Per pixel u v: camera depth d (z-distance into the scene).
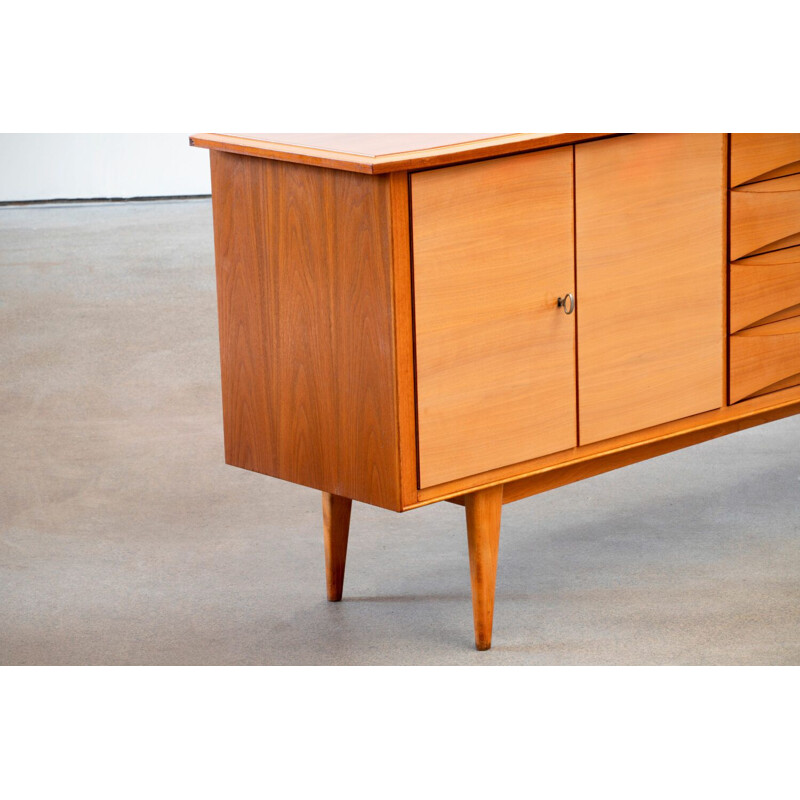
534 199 2.37
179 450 3.88
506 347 2.40
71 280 6.06
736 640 2.58
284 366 2.50
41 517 3.40
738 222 2.71
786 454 3.70
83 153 8.40
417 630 2.69
